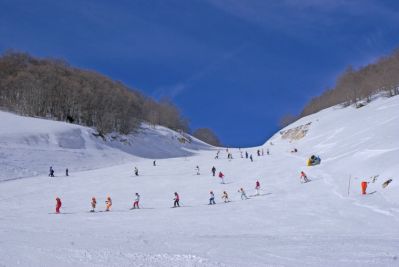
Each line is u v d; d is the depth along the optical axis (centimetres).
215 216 2500
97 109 9731
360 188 3086
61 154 6316
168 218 2472
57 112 9725
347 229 1894
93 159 6562
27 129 6869
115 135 8425
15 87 10244
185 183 4262
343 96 11162
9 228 1917
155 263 1016
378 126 5616
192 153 9575
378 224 1984
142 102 13825
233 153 8306
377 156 3791
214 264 1010
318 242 1374
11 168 5106
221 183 4156
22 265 983
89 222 2330
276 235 1714
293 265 1005
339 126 7225
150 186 4150
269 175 4412
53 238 1442
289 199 3056
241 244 1330
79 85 10644
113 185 4269
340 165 4134
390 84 8819
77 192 3875
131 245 1278
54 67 12700
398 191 2691
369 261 1034
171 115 13862
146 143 9181
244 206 2878
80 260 1040
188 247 1257
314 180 3775
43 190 3981
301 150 6612
